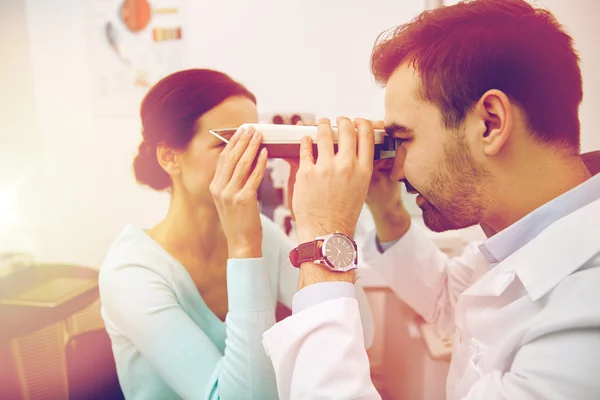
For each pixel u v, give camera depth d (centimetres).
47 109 104
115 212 103
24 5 100
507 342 54
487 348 61
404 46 61
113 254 81
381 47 65
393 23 98
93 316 103
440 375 111
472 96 55
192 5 99
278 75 101
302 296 56
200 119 81
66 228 106
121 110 103
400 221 91
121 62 102
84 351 98
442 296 95
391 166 72
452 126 58
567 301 47
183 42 100
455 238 121
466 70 55
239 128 63
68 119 104
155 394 80
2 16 100
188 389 69
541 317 48
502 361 56
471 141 57
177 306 77
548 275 51
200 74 82
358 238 117
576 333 44
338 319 52
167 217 85
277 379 55
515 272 56
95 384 98
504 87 54
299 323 54
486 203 60
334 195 57
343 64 99
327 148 59
